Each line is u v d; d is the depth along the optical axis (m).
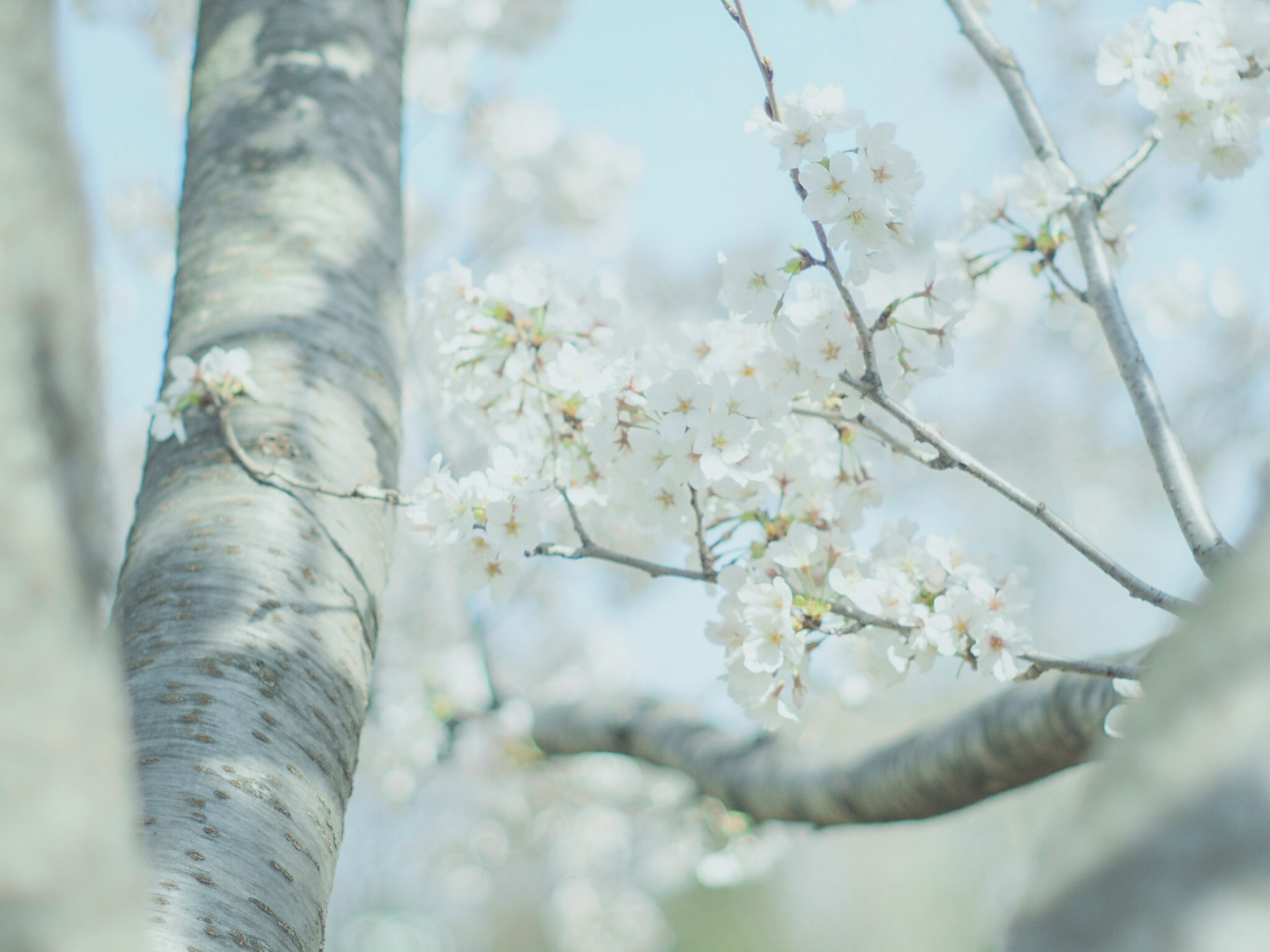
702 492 2.11
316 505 2.04
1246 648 1.14
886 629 2.05
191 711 1.94
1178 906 1.03
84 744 1.19
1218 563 1.96
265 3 2.26
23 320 1.31
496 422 2.14
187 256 2.15
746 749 2.50
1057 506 5.78
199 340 2.10
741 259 2.00
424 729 3.60
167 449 2.07
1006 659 2.02
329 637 2.01
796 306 2.02
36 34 1.42
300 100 2.21
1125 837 1.11
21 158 1.36
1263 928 0.99
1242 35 2.05
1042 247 2.14
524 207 5.51
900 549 2.08
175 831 1.90
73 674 1.21
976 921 8.70
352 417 2.09
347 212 2.18
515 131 5.21
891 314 2.02
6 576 1.16
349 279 2.15
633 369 2.06
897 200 1.98
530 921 10.17
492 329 2.12
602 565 4.93
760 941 10.91
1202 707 1.14
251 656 1.97
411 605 4.37
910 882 10.28
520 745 3.43
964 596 2.02
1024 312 2.54
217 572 2.00
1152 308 2.65
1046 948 1.10
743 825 3.01
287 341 2.10
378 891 8.15
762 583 2.05
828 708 2.55
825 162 1.97
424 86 4.61
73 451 1.34
